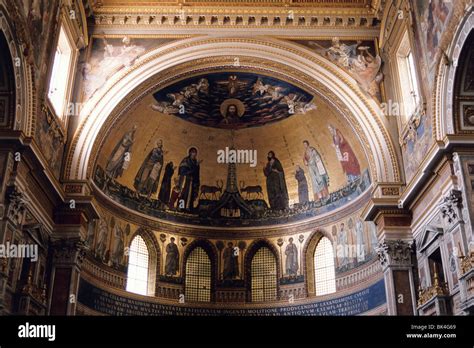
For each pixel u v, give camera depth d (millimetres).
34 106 18250
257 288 28625
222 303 28250
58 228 21000
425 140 19922
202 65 24859
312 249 27891
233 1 25094
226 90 26609
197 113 27578
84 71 23938
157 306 26797
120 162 26078
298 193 28656
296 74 24812
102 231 24797
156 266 27422
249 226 29312
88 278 23453
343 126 25281
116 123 24000
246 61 24922
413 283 20609
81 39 23734
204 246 29203
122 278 25641
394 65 23641
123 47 24547
